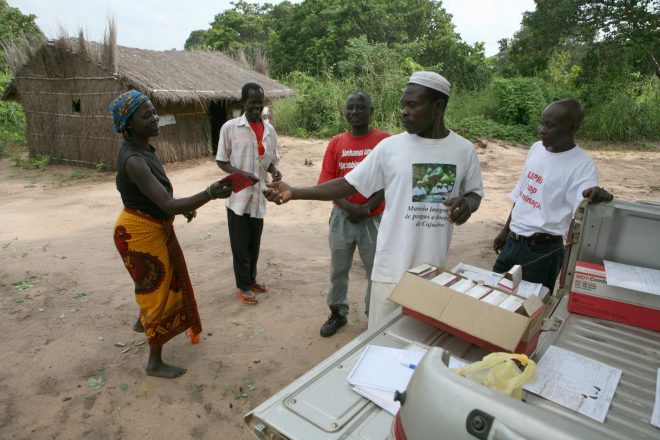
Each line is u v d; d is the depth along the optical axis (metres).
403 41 26.50
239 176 2.39
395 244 2.25
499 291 1.74
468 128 15.73
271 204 7.70
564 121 2.62
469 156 2.23
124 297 4.26
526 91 17.22
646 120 16.56
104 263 5.11
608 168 11.29
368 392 1.42
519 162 11.63
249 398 2.87
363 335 1.73
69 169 10.97
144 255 2.71
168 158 11.39
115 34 9.88
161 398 2.85
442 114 2.16
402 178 2.17
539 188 2.77
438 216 2.21
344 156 3.23
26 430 2.59
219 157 3.83
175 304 2.96
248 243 3.99
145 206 2.67
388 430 1.30
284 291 4.37
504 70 25.64
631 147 15.58
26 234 6.16
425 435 1.04
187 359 3.26
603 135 16.50
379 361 1.56
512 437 0.91
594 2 16.50
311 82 18.98
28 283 4.56
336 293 3.48
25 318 3.85
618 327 1.94
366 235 3.22
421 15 27.17
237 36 44.16
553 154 2.74
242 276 4.01
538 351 1.71
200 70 12.82
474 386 1.02
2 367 3.16
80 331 3.63
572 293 2.06
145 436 2.55
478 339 1.56
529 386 1.48
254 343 3.48
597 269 2.00
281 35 30.50
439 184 2.16
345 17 27.12
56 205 7.75
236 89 12.62
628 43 16.08
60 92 10.91
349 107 3.14
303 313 3.95
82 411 2.73
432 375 1.07
